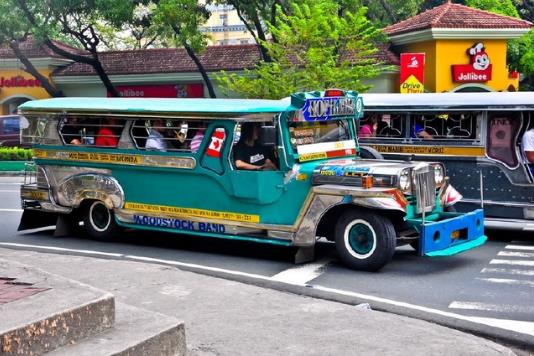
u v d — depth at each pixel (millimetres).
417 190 9125
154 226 10828
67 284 5195
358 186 9102
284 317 6691
